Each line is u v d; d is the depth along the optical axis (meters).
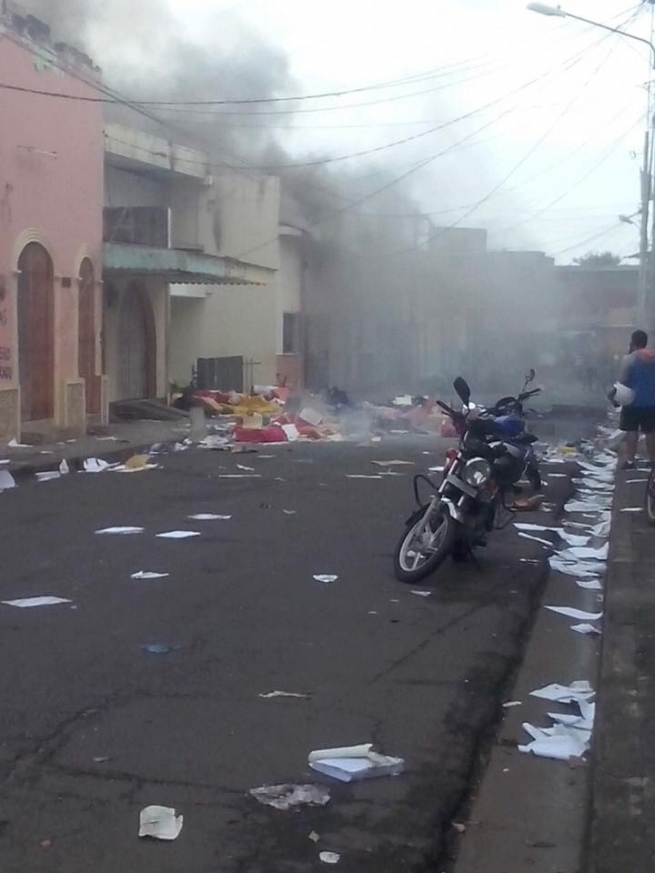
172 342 33.06
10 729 5.21
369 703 5.72
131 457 17.28
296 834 4.21
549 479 15.13
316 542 10.05
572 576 9.17
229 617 7.38
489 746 5.35
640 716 5.32
